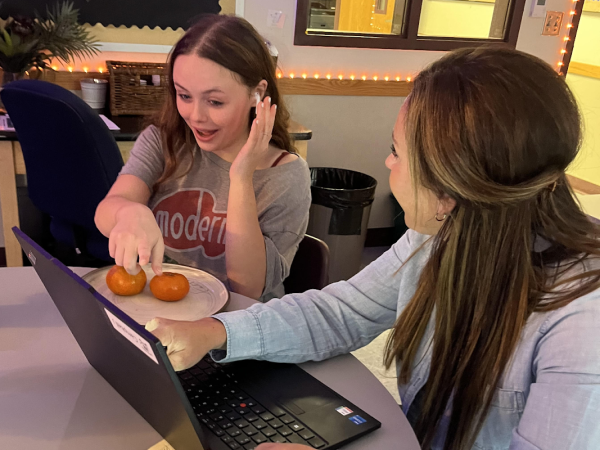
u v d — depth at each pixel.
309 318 1.04
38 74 2.80
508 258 0.81
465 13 4.43
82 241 2.27
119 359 0.76
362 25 3.68
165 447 0.77
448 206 0.81
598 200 2.73
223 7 3.07
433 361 0.92
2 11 2.70
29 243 0.84
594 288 0.77
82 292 0.71
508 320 0.82
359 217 3.11
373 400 0.91
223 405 0.85
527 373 0.84
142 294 1.16
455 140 0.71
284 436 0.79
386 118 3.55
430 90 0.74
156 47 3.03
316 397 0.89
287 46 3.22
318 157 3.52
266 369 0.96
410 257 1.01
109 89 2.92
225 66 1.32
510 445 0.78
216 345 0.94
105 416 0.83
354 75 3.40
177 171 1.54
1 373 0.91
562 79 0.73
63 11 2.68
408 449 0.81
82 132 1.98
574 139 0.72
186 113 1.38
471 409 0.88
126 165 1.57
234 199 1.35
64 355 0.98
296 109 3.36
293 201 1.48
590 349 0.73
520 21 3.56
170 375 0.62
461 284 0.85
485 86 0.70
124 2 2.90
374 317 1.11
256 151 1.33
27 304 1.13
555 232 0.82
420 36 3.47
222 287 1.20
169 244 1.54
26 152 2.13
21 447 0.76
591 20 5.31
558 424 0.73
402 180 0.83
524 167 0.71
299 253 1.52
